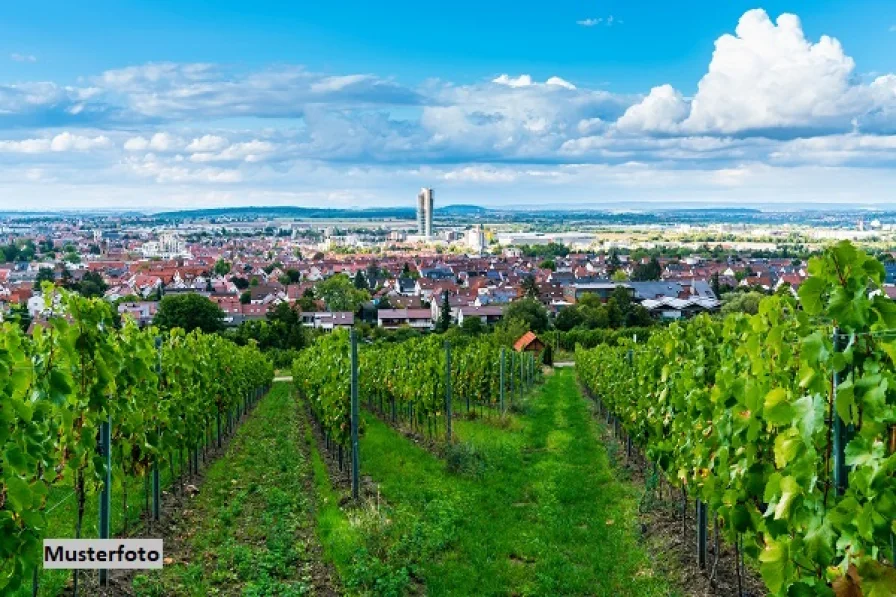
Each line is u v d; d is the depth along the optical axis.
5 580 6.21
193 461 17.70
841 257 4.96
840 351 4.94
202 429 16.73
